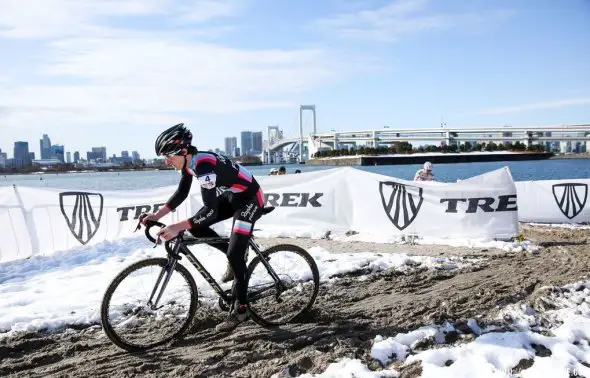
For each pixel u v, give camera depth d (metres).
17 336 4.12
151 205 9.40
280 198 9.97
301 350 3.76
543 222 11.22
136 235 9.16
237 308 4.06
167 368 3.53
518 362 3.40
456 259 6.86
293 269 4.55
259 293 4.28
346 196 9.55
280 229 9.84
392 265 6.49
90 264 7.10
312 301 4.52
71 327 4.36
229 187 3.97
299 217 9.83
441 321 4.28
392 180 9.12
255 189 4.10
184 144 3.73
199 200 9.84
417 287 5.50
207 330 4.24
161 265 3.93
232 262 4.02
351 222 9.52
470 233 8.61
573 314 4.32
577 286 5.15
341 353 3.62
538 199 11.29
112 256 7.55
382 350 3.62
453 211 8.70
